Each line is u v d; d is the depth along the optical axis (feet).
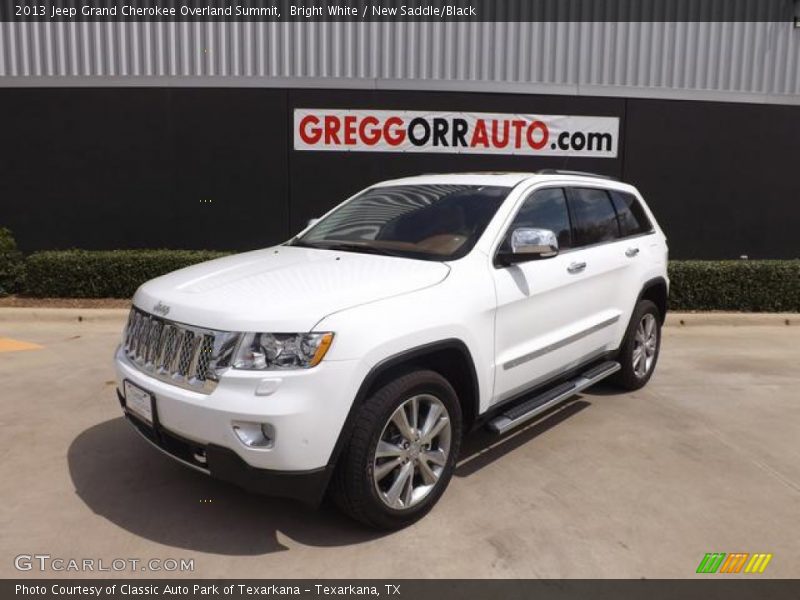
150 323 11.62
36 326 27.45
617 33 39.65
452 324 11.67
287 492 10.05
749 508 12.28
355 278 11.64
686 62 40.34
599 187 17.65
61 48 38.42
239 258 14.08
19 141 34.73
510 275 13.37
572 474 13.62
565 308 15.06
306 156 35.45
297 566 10.21
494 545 10.86
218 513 11.76
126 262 31.32
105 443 14.78
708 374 21.71
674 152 37.32
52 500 12.14
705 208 37.83
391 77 38.68
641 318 18.71
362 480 10.43
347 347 10.13
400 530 11.32
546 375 14.79
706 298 32.24
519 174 16.26
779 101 37.76
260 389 9.84
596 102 36.50
